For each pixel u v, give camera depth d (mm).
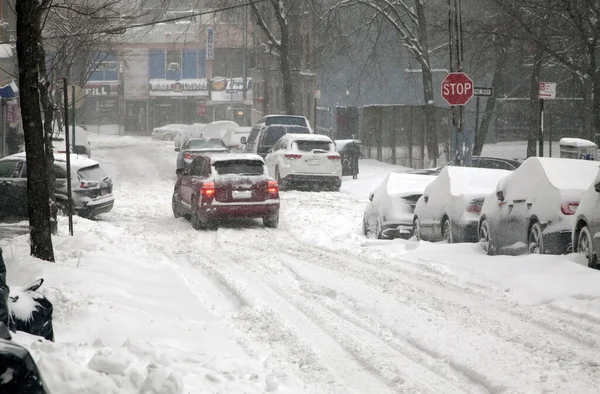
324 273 41438
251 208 62531
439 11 159000
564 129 134375
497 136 151125
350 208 76125
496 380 22406
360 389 22469
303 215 70375
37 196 39781
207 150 111125
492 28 105812
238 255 49031
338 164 92312
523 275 36656
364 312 32125
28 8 38094
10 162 66438
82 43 74625
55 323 28672
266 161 97812
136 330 27828
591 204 37438
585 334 27297
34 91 39000
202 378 21500
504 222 44406
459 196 49625
